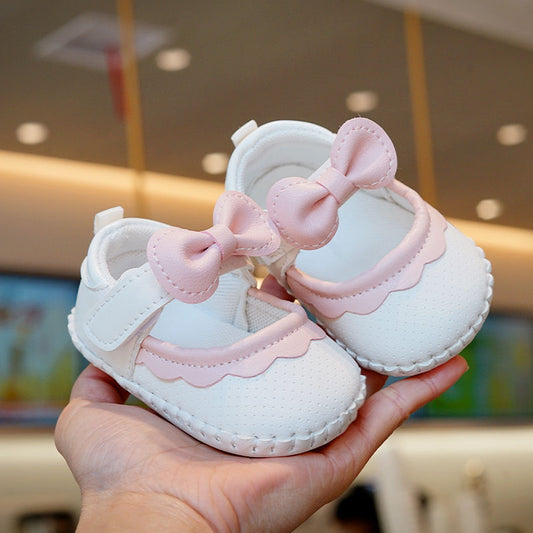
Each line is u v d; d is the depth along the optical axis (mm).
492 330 2311
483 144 2406
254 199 870
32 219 1704
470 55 2439
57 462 1576
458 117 2367
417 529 1939
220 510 587
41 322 1655
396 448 2000
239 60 2035
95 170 1794
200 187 1906
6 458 1534
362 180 676
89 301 698
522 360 2326
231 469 608
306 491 614
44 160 1749
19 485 1528
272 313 744
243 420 607
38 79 1777
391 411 681
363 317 694
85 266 721
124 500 606
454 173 2324
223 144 1959
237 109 1996
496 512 2098
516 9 2459
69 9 1842
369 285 691
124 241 759
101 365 708
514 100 2492
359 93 2199
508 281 2377
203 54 1982
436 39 2381
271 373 619
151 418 685
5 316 1622
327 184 669
